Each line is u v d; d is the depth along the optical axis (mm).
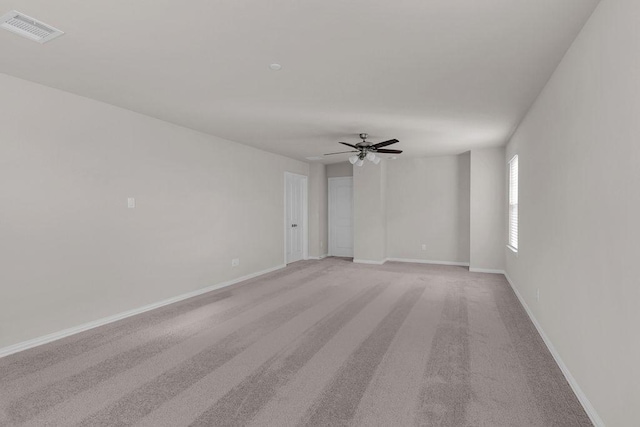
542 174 3408
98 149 3768
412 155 7570
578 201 2363
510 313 4137
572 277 2480
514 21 2193
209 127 4895
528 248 4109
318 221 8516
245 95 3582
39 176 3273
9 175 3070
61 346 3203
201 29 2299
